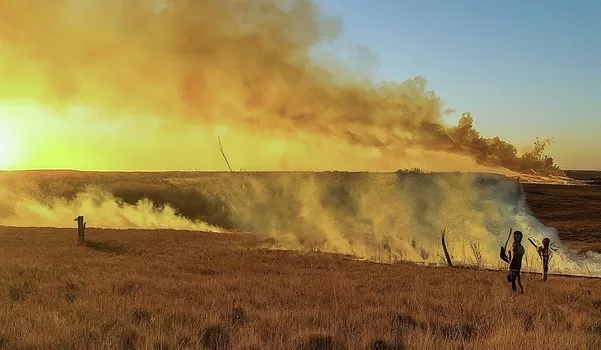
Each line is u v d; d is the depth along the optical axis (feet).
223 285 53.57
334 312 37.42
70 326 29.71
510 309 40.98
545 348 26.14
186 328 30.09
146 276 61.31
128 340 28.14
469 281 66.85
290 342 27.53
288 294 47.93
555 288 60.54
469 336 31.37
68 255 86.02
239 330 29.73
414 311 39.63
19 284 48.91
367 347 27.37
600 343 28.76
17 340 26.91
